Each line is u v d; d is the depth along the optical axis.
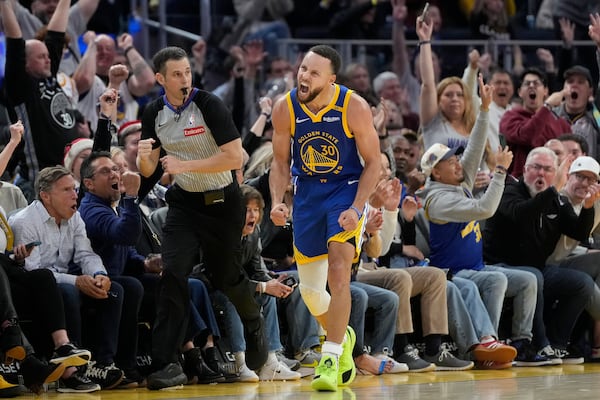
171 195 13.53
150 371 14.48
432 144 19.44
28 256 13.66
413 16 26.80
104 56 20.70
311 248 13.15
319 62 12.67
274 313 15.13
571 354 18.14
